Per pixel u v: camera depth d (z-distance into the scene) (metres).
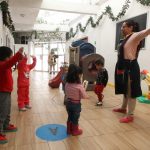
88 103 4.24
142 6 5.01
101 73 4.08
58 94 5.12
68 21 11.47
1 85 2.28
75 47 5.72
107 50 6.83
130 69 3.07
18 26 11.15
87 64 5.40
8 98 2.37
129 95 3.13
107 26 6.79
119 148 2.25
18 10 7.52
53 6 7.14
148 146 2.31
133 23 3.12
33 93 5.22
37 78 8.50
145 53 4.91
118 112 3.60
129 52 3.05
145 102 4.27
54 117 3.29
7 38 7.65
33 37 13.04
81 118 3.25
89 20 8.18
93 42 7.99
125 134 2.64
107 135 2.60
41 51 12.75
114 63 6.38
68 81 2.53
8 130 2.66
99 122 3.07
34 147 2.25
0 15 5.08
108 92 5.41
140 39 2.98
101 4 7.36
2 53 2.31
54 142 2.38
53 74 10.23
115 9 6.34
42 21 11.75
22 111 3.58
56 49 12.26
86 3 8.12
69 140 2.44
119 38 6.01
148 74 4.39
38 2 6.32
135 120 3.17
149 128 2.85
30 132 2.66
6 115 2.40
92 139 2.48
